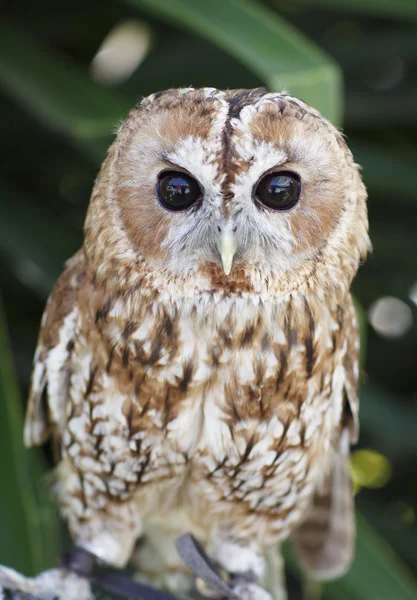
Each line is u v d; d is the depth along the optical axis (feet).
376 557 9.59
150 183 8.91
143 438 9.07
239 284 8.96
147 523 9.31
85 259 9.08
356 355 9.21
